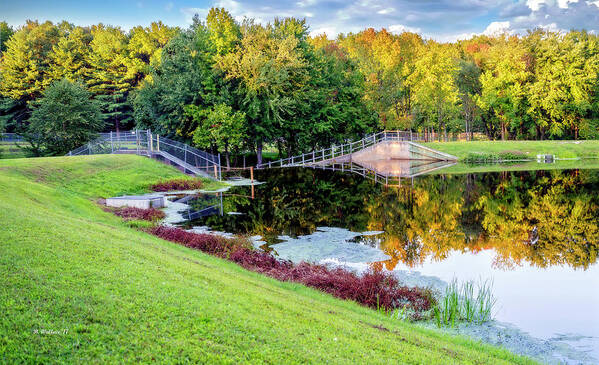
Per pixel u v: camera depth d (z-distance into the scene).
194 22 50.97
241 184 38.91
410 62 76.19
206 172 41.62
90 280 7.81
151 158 39.12
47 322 6.17
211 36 49.44
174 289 8.04
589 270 14.62
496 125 77.19
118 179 30.94
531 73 64.00
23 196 18.00
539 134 72.38
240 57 48.94
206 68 48.31
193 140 47.28
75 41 71.12
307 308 8.77
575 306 11.56
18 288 7.05
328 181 40.34
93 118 45.94
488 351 8.41
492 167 48.28
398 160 59.91
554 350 9.13
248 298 8.49
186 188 34.38
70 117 43.47
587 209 24.94
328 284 12.31
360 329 7.92
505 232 20.02
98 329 6.20
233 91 48.38
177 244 15.35
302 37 57.53
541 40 64.12
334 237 19.17
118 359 5.58
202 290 8.33
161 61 50.62
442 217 23.62
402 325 9.37
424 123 72.25
